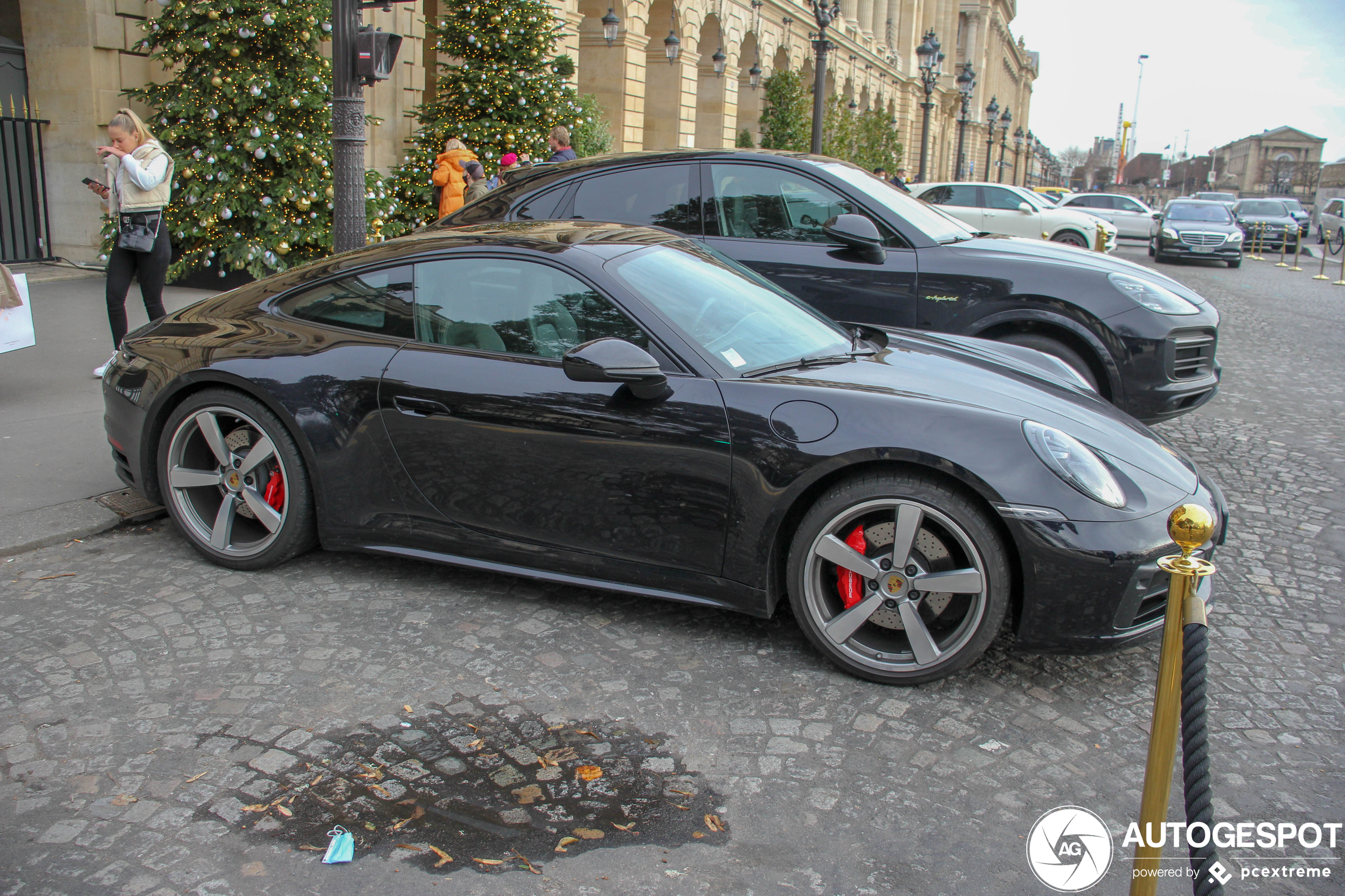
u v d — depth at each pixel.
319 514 3.67
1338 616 3.77
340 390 3.56
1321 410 7.50
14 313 5.66
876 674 3.10
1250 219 31.92
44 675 3.02
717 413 3.15
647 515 3.25
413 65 15.01
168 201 6.40
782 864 2.26
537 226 3.88
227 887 2.14
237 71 10.16
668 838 2.34
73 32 11.23
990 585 2.96
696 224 5.68
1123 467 3.08
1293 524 4.83
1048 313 5.34
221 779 2.52
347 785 2.51
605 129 17.75
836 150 27.89
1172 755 1.69
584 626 3.46
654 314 3.34
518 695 2.98
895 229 5.50
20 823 2.33
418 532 3.58
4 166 11.28
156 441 3.90
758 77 28.28
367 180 10.98
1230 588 4.01
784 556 3.25
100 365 7.02
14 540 3.95
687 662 3.22
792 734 2.81
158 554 3.99
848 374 3.35
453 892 2.14
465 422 3.40
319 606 3.55
